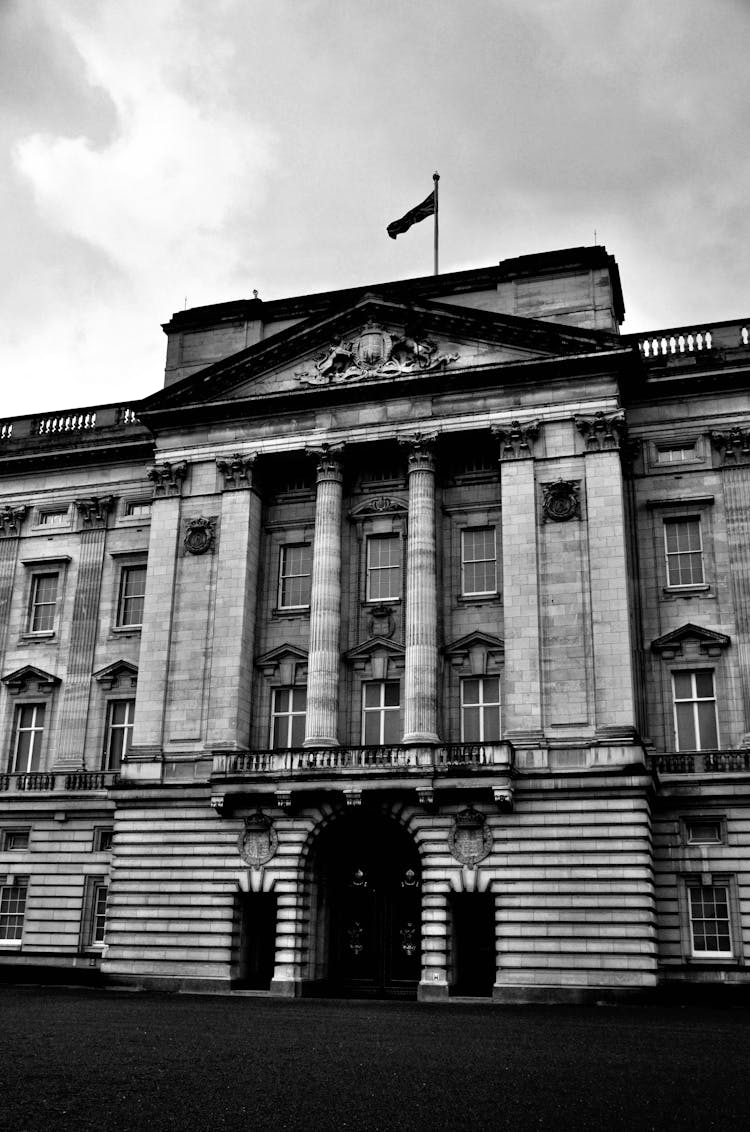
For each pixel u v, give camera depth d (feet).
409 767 122.31
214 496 147.64
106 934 132.77
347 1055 62.54
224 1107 44.34
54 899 147.43
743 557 132.87
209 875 130.52
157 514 148.66
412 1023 85.87
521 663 127.75
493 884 120.26
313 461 145.48
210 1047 64.85
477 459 142.92
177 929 130.00
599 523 130.00
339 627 138.62
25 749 157.99
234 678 138.10
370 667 138.10
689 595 134.00
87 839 148.66
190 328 160.35
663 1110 45.24
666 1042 72.18
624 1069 57.67
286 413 146.92
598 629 126.21
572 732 123.95
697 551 135.95
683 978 119.75
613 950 115.44
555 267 144.97
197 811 133.28
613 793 119.65
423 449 139.54
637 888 116.47
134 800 135.85
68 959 144.05
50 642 160.35
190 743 137.49
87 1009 93.76
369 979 131.54
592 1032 79.20
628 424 141.18
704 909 123.13
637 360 134.31
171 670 141.38
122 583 160.15
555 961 116.57
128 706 154.20
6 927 150.00
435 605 134.41
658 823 126.00
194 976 128.06
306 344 147.43
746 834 123.03
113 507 163.43
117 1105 44.27
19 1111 42.55
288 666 141.28
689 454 138.72
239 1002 109.70
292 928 125.59
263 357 147.84
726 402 138.41
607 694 123.75
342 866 136.26
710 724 129.90
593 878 117.91
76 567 162.40
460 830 122.62
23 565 165.27
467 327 141.08
